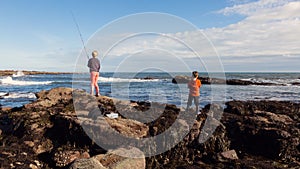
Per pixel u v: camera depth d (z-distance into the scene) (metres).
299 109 13.60
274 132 9.31
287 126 10.27
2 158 7.33
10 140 8.72
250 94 26.56
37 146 8.34
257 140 9.71
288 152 8.93
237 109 12.42
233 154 8.83
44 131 9.15
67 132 8.73
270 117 11.52
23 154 7.80
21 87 34.34
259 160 8.75
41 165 7.42
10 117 10.18
